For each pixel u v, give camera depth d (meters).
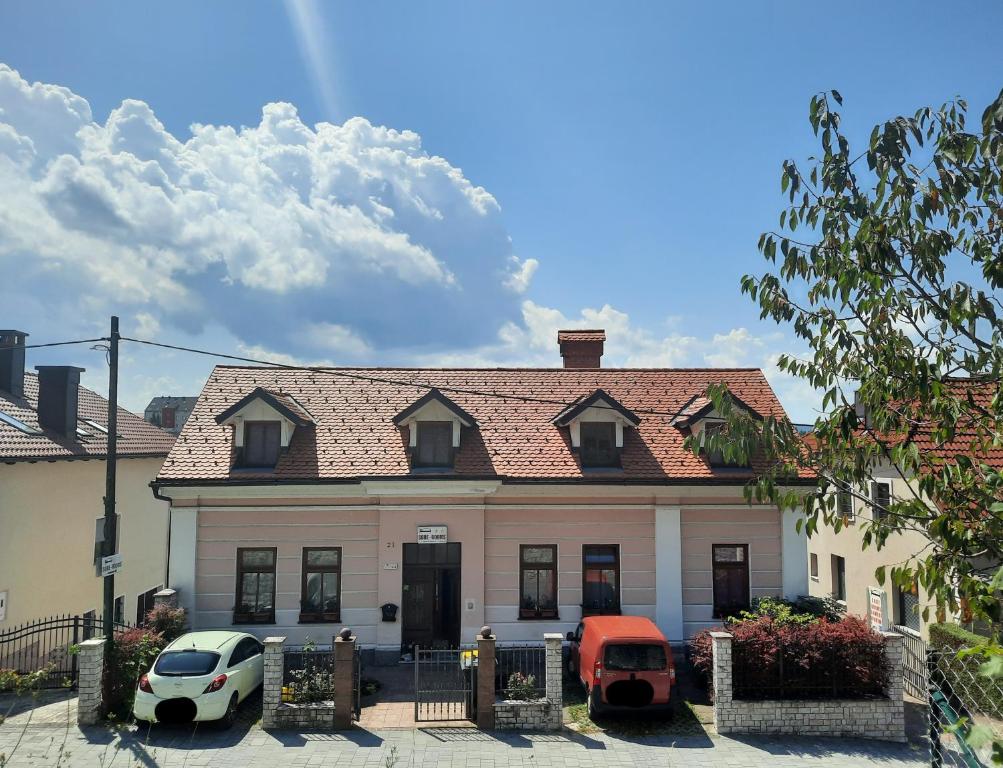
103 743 12.09
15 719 13.09
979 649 3.27
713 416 18.52
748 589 18.14
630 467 18.33
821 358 6.70
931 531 5.42
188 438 18.52
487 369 21.73
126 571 24.25
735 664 13.26
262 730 12.81
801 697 13.12
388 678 16.00
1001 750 2.91
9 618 18.08
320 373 21.11
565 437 19.16
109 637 13.78
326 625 17.33
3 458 17.66
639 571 17.98
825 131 6.34
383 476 17.34
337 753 11.84
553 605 17.89
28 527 18.95
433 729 12.95
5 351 22.02
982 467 5.68
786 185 6.66
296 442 18.45
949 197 5.95
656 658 13.25
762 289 6.97
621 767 11.43
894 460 5.86
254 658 14.27
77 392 22.55
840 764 11.66
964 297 5.60
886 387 6.05
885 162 6.05
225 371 20.81
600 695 13.09
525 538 17.92
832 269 6.29
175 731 12.67
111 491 14.68
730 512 18.27
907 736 13.00
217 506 17.56
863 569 21.89
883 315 6.05
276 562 17.55
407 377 21.11
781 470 7.00
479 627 17.38
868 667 13.19
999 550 5.17
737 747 12.30
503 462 18.19
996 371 5.41
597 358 23.39
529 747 12.21
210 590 17.42
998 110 5.26
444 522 17.64
